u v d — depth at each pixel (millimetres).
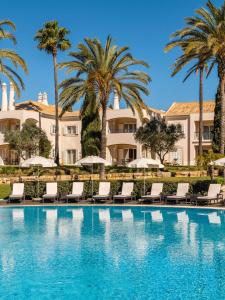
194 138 53500
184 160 53875
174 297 9773
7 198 32625
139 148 53062
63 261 13227
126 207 27281
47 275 11664
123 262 13016
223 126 35000
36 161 32750
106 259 13445
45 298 9836
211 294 9938
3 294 10125
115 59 35969
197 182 29000
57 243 16125
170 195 28438
